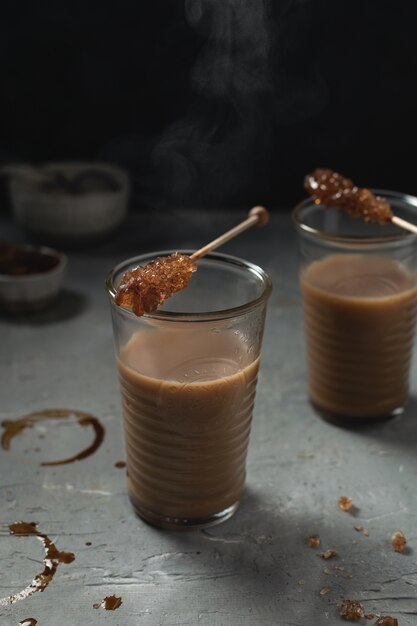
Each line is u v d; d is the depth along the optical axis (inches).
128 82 34.9
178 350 19.6
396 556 20.1
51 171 34.3
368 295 22.6
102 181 34.5
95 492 21.9
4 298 29.2
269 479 22.3
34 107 35.2
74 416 24.5
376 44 34.1
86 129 35.7
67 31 34.0
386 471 22.5
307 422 24.3
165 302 21.5
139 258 20.6
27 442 23.5
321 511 21.3
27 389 25.6
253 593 19.2
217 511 20.6
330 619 18.6
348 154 35.8
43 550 20.2
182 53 34.3
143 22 33.9
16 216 33.3
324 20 33.7
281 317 29.4
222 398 19.2
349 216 24.8
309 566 19.8
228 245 33.6
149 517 20.8
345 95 34.8
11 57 34.3
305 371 26.6
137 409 19.6
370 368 23.2
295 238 34.2
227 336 19.7
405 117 35.2
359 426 24.1
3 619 18.5
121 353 19.8
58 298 30.6
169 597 19.1
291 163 35.9
